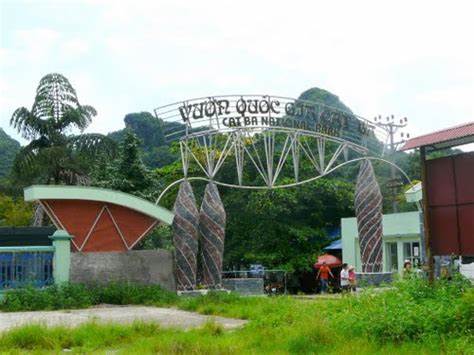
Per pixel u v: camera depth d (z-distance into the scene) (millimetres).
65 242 21906
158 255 24484
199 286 25484
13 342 12258
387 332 11055
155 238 35438
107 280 23000
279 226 38875
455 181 14594
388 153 31125
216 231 26234
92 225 24328
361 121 30156
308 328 11875
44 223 32000
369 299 13703
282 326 12992
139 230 25234
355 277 27469
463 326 10742
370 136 31219
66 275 21766
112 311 19250
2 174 54781
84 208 24219
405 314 11516
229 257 40250
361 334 11336
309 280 39000
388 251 34344
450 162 14742
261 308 17781
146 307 20766
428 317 11172
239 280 28000
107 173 34406
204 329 13586
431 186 15141
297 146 29234
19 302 19547
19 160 31828
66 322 15742
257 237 39094
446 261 19203
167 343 11570
